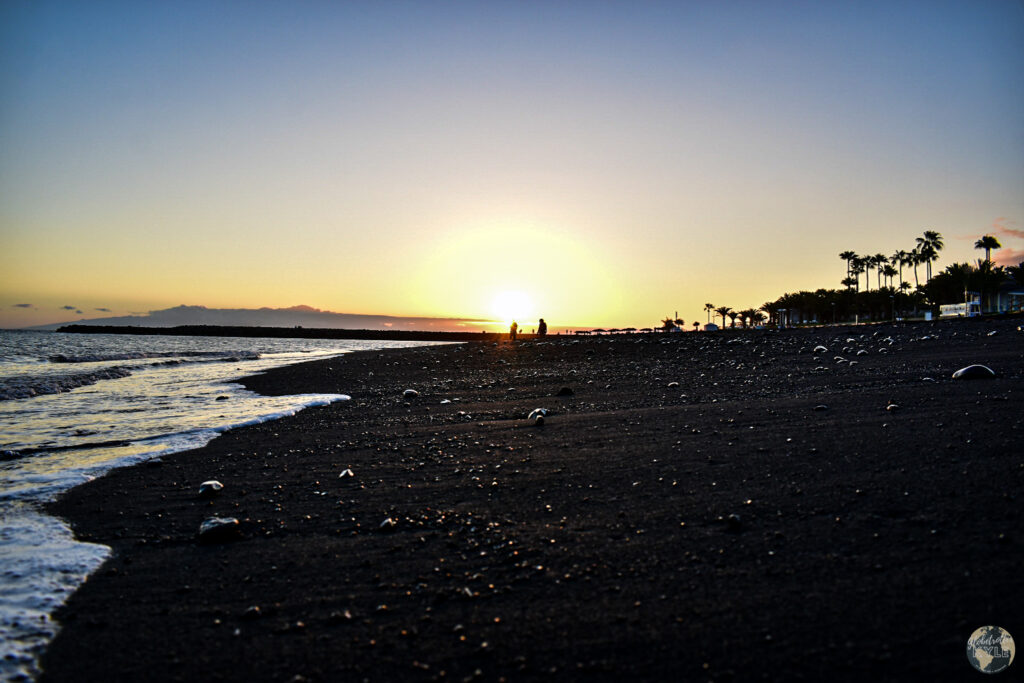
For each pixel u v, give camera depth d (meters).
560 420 11.48
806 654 3.52
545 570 4.87
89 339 115.81
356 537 5.84
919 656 3.41
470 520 6.12
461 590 4.62
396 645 3.90
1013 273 110.06
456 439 10.25
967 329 32.44
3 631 4.20
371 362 33.88
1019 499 5.41
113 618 4.38
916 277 147.62
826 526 5.26
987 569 4.27
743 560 4.77
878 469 6.61
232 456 9.68
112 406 17.08
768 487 6.39
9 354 54.06
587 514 6.05
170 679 3.61
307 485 7.74
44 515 6.79
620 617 4.07
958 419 8.66
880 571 4.39
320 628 4.16
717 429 9.47
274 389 21.20
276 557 5.43
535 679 3.46
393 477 7.92
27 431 12.70
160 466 9.08
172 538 5.99
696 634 3.81
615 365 25.00
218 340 137.50
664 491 6.56
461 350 39.78
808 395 12.30
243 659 3.81
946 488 5.84
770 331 49.31
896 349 22.30
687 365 22.97
